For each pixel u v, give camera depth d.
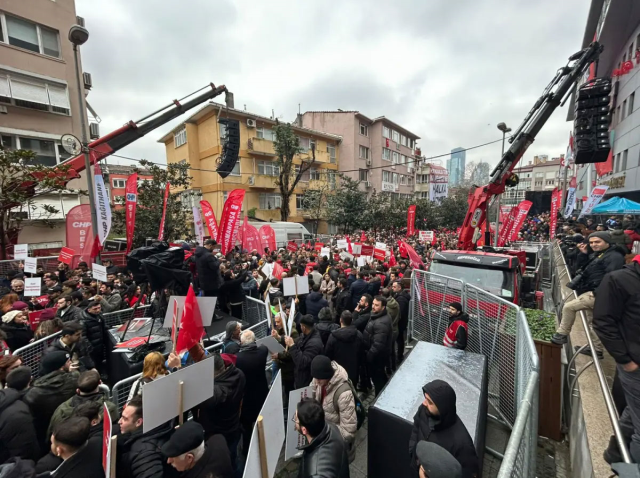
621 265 3.83
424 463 1.69
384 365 5.07
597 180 25.05
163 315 5.69
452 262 7.47
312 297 7.14
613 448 2.49
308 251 16.08
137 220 15.74
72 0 16.42
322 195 30.97
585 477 2.80
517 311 3.84
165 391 2.42
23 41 14.94
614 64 21.62
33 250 14.83
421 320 6.72
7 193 10.73
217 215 26.95
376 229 30.41
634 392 2.37
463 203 41.22
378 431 3.23
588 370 3.89
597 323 2.46
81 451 2.32
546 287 12.69
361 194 28.83
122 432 2.54
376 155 40.88
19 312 5.39
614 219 15.95
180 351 3.35
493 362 4.64
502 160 9.38
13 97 14.61
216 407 3.22
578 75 8.68
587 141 7.75
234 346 4.23
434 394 2.38
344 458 2.39
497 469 3.69
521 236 24.22
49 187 11.67
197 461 2.32
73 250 10.34
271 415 2.24
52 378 3.32
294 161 31.81
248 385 3.98
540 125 9.23
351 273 9.05
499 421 4.45
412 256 9.29
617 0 15.55
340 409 3.37
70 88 16.47
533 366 2.65
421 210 33.72
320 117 38.69
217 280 6.32
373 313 5.27
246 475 1.86
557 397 4.00
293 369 4.84
